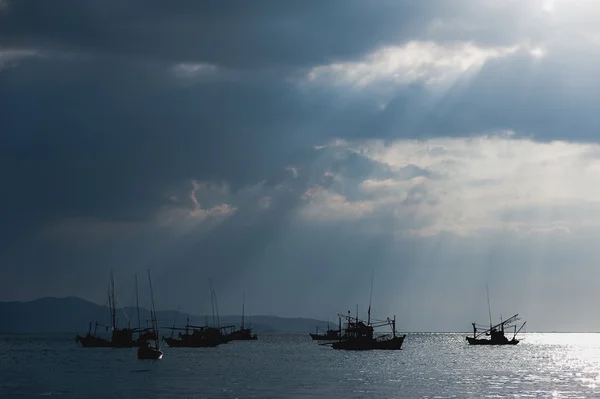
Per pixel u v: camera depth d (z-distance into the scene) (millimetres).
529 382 137375
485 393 118625
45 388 125562
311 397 112125
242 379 141875
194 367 174250
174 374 153375
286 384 132000
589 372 163500
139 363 190875
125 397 112375
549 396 114812
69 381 137750
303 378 143875
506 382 137500
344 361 199875
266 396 113375
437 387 127188
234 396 113312
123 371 162500
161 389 123188
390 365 184000
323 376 148375
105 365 182625
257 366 179250
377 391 120812
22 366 180000
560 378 146875
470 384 133000
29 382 136250
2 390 122688
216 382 135375
